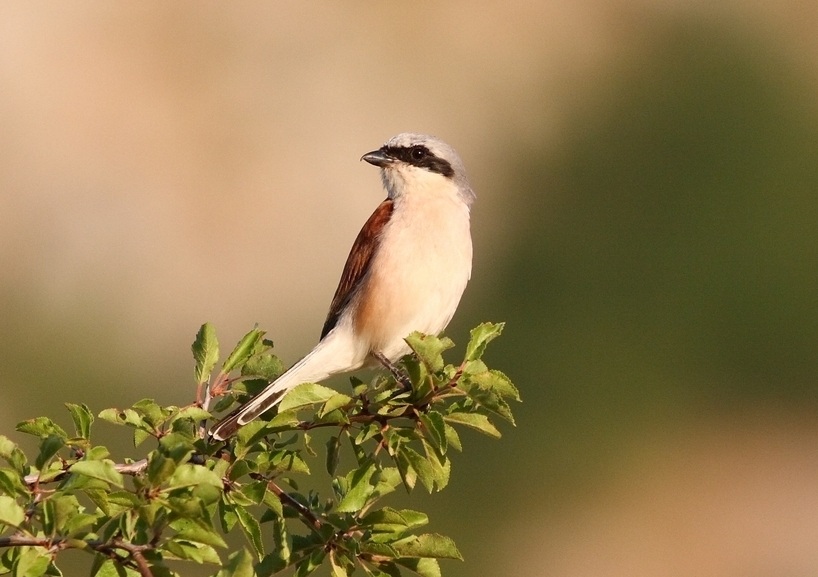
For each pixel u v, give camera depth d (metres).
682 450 15.76
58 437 4.44
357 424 5.30
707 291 17.67
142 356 16.14
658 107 21.19
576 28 23.34
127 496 4.24
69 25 20.25
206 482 4.27
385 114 21.39
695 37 22.16
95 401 15.13
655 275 18.00
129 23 21.05
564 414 15.94
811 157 19.48
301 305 17.81
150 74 20.67
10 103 19.61
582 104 22.03
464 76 22.30
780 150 19.64
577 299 17.75
